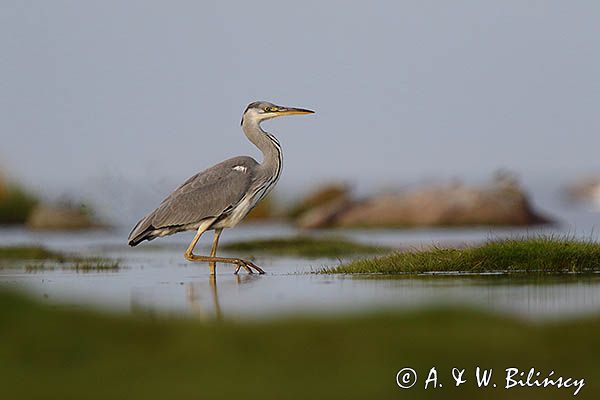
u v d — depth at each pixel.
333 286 16.67
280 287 16.78
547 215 47.50
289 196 55.28
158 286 17.80
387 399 9.27
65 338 11.44
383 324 11.94
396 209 45.53
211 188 20.16
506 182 46.00
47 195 53.03
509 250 19.27
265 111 21.11
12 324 12.24
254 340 11.18
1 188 53.12
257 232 43.50
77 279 19.86
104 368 10.18
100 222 48.56
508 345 10.89
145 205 51.31
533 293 15.02
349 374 9.84
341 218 46.03
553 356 10.52
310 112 21.02
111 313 13.39
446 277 17.83
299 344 10.93
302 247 29.73
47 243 37.84
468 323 11.86
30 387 9.60
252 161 20.91
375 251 28.77
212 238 39.97
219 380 9.66
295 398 9.16
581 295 14.74
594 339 11.05
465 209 44.38
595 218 49.03
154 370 10.05
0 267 24.17
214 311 13.54
